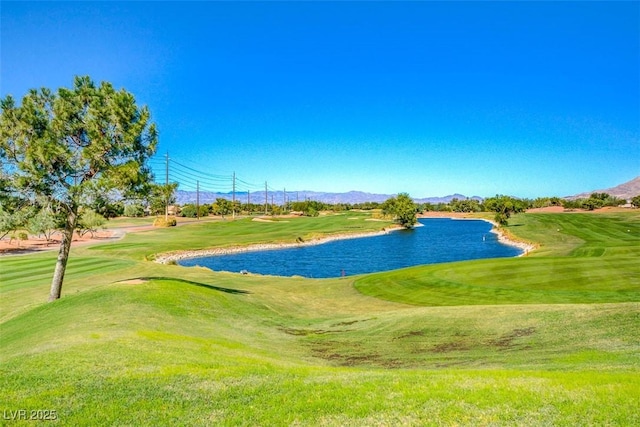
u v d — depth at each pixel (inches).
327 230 4003.4
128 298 783.1
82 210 888.3
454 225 5191.9
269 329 754.2
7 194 776.3
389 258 2541.8
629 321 574.9
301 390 342.3
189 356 444.8
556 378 354.6
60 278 879.7
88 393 328.2
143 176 855.1
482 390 330.3
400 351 581.6
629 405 295.0
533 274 1101.1
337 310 987.9
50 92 838.5
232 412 302.5
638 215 4446.4
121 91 847.1
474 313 740.7
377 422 284.2
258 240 3149.6
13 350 516.7
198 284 1048.8
